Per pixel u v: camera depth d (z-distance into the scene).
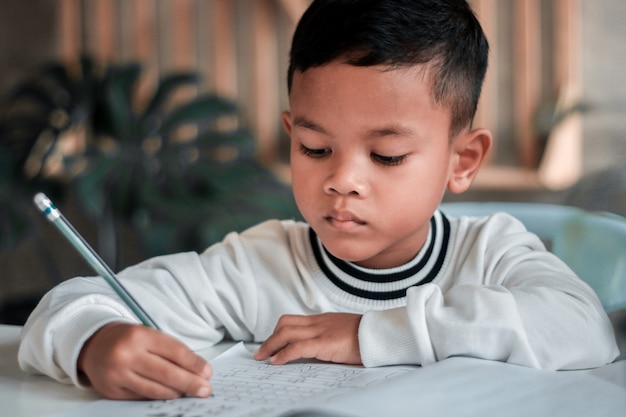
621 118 2.70
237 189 2.47
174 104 3.15
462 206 1.40
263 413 0.60
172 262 0.93
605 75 2.76
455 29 0.85
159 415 0.62
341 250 0.83
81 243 0.70
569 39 2.79
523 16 2.82
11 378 0.76
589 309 0.79
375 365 0.76
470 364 0.70
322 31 0.80
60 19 3.27
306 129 0.81
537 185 2.72
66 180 2.94
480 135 0.93
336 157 0.81
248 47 3.14
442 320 0.75
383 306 0.91
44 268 3.11
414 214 0.83
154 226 2.41
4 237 2.44
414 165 0.81
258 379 0.71
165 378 0.65
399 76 0.79
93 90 2.49
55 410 0.67
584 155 2.76
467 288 0.79
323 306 0.93
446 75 0.83
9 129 2.49
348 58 0.78
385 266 0.93
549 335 0.74
